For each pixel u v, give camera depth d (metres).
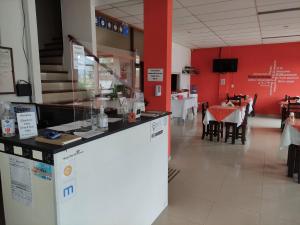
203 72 9.81
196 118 7.93
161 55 3.46
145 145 2.00
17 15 3.11
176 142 4.96
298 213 2.32
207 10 4.37
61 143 1.25
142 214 2.03
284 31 6.25
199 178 3.16
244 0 3.82
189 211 2.37
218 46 9.20
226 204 2.50
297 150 3.09
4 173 1.45
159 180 2.29
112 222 1.66
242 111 4.88
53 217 1.27
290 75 8.27
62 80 4.36
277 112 8.64
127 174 1.78
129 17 5.05
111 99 2.53
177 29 6.02
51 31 5.50
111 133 1.55
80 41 4.44
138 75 6.03
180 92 7.94
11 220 1.50
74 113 2.10
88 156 1.39
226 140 5.00
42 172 1.25
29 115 1.40
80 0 4.36
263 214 2.31
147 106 3.63
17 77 3.15
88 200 1.43
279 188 2.86
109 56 5.24
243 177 3.19
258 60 8.73
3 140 1.39
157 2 3.39
